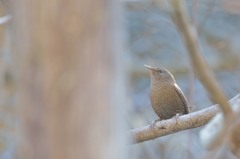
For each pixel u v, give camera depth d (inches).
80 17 208.2
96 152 208.4
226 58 1037.8
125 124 219.0
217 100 257.6
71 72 208.5
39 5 207.5
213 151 265.4
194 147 724.7
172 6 241.8
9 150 726.5
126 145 215.0
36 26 207.9
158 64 1066.1
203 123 466.0
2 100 727.7
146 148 757.3
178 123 473.7
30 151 208.1
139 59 1059.9
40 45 208.1
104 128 209.9
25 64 209.2
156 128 482.0
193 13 623.2
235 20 1038.4
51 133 207.6
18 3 209.2
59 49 208.2
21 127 209.8
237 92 893.2
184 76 1058.7
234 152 269.6
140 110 931.3
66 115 208.1
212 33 1045.8
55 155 207.3
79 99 208.7
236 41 1050.1
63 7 207.6
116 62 212.2
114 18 211.2
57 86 208.1
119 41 212.4
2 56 724.0
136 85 1032.2
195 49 244.8
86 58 209.2
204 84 252.8
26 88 209.2
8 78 769.6
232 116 261.6
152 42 1065.5
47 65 208.2
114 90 211.8
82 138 208.2
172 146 825.5
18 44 211.3
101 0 208.8
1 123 733.3
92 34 209.0
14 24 213.9
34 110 208.4
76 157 207.6
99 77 209.9
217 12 1011.3
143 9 857.5
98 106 209.8
